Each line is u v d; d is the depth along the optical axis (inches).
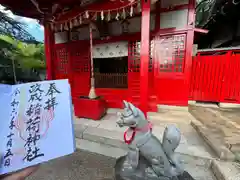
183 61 147.9
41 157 30.3
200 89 174.7
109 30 171.2
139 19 154.5
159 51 154.4
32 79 271.0
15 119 29.5
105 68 248.4
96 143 102.9
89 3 110.7
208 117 129.9
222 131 99.6
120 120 55.1
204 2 199.6
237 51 157.1
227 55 157.2
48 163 84.7
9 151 28.0
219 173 66.6
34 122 31.0
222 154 73.0
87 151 97.0
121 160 67.0
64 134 32.9
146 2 101.4
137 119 53.6
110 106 175.2
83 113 135.6
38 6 133.9
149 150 54.5
